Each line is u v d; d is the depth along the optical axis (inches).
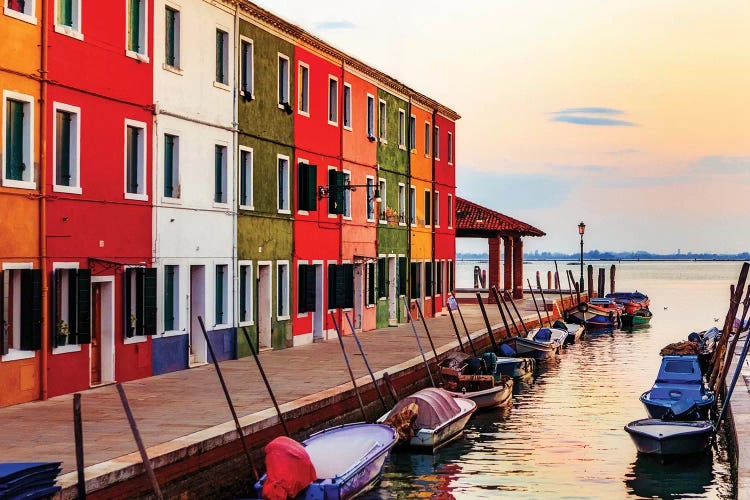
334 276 1252.5
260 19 1052.5
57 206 719.1
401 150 1567.4
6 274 665.0
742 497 522.3
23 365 682.2
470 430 904.9
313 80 1211.9
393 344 1211.2
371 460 652.7
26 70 690.2
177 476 530.0
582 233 2363.4
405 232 1587.1
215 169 959.6
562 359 1528.1
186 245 901.2
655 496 680.4
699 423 805.9
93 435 570.9
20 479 417.7
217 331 961.5
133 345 816.9
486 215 2164.1
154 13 850.8
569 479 723.4
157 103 848.3
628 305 2341.3
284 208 1130.7
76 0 746.8
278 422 653.3
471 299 2220.7
